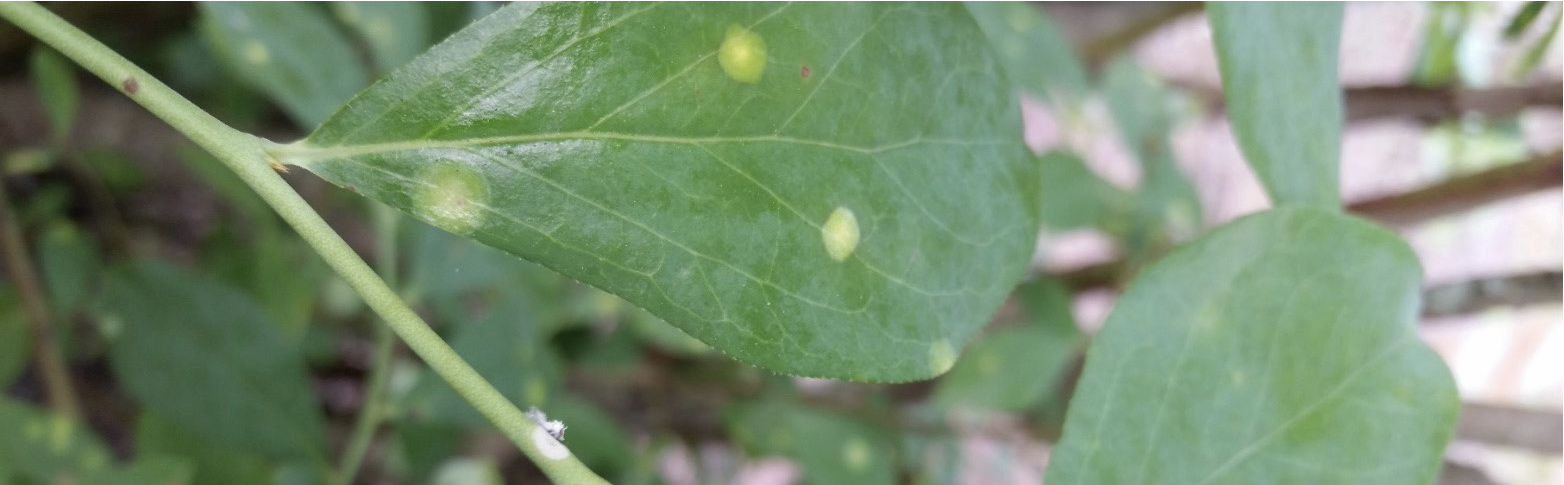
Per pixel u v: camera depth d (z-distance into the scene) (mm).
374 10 170
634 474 266
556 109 122
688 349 271
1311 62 154
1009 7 259
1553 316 383
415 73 120
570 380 328
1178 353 140
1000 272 135
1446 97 268
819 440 271
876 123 129
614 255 122
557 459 119
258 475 203
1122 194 299
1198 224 310
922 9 131
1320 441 140
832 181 127
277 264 261
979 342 282
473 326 221
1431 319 254
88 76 282
